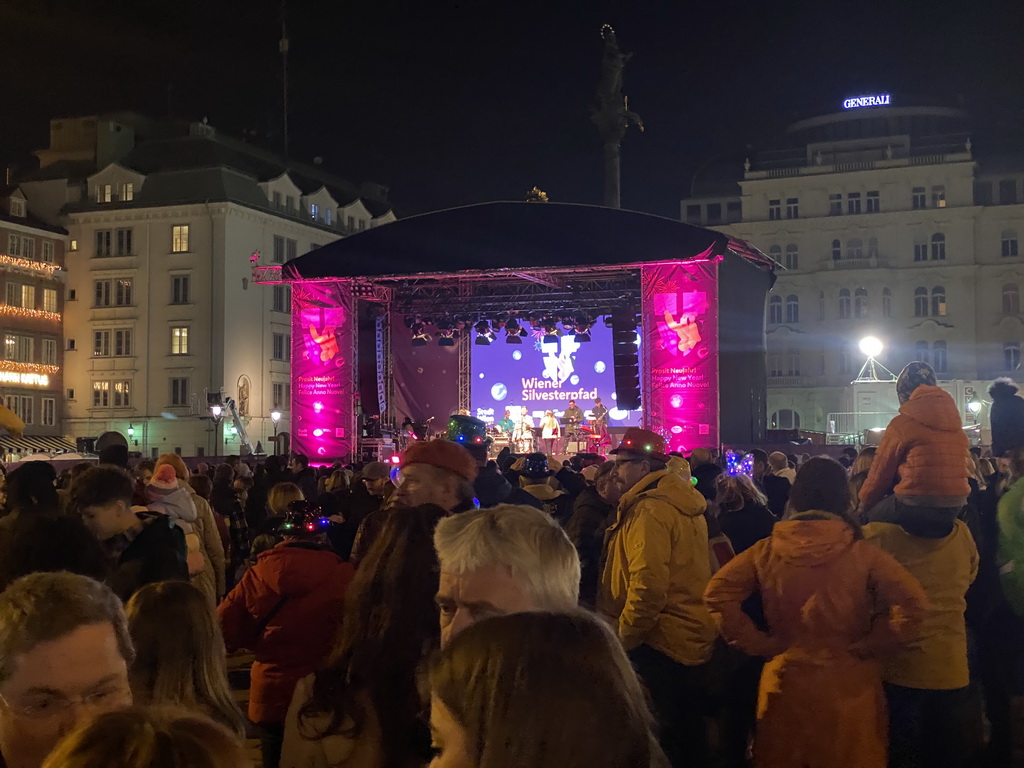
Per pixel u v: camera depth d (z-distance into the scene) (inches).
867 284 2206.0
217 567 324.8
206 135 1982.0
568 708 63.7
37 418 1868.8
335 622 176.1
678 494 212.7
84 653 97.7
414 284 1090.1
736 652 232.1
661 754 69.7
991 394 309.3
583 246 905.5
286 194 2021.4
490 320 1104.2
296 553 180.9
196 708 135.3
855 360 2197.3
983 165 2196.1
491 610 110.8
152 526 202.4
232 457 621.0
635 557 203.2
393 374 1196.5
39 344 1881.2
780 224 2262.6
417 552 136.6
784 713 177.0
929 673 199.5
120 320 1907.0
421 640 131.2
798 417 2230.6
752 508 294.2
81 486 205.0
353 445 1016.2
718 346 893.8
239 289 1881.2
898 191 2207.2
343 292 1024.9
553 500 349.1
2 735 97.3
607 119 1240.2
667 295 899.4
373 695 128.3
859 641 178.9
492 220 936.9
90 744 65.7
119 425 1894.7
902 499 206.7
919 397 212.5
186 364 1855.3
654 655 209.2
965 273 2158.0
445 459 195.9
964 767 201.3
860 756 173.6
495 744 63.4
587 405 1171.9
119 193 1929.1
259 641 179.0
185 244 1873.8
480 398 1199.6
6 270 1803.6
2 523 167.9
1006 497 265.4
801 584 179.2
